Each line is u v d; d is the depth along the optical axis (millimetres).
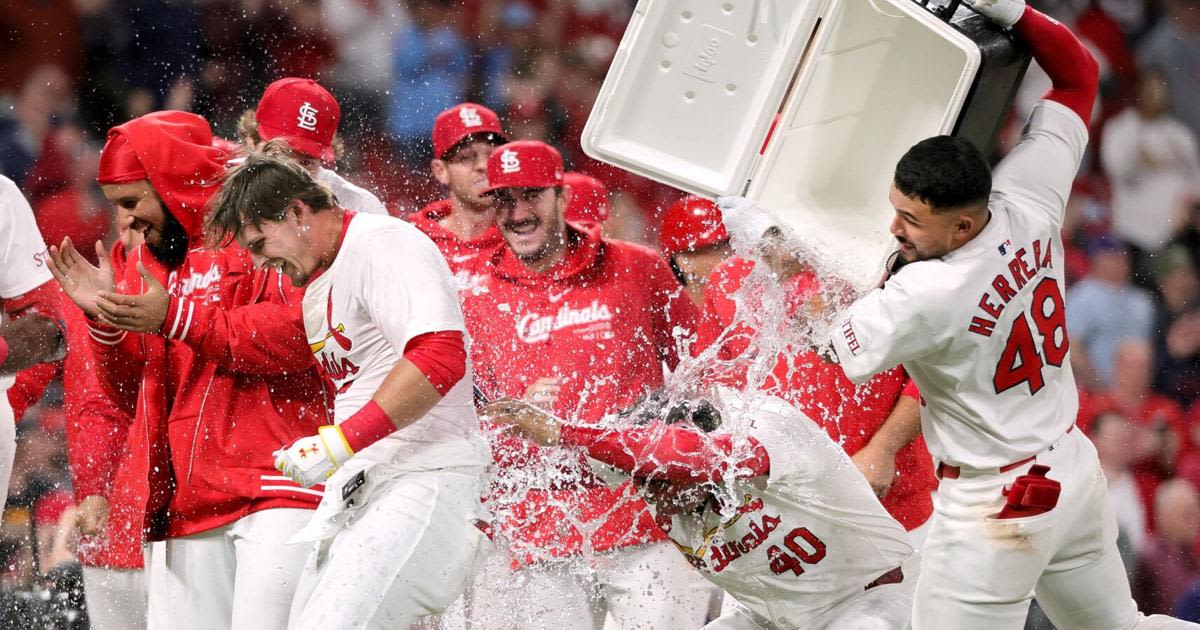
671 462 13977
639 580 18562
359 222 15102
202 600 16844
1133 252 35656
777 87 16328
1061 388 14570
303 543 16344
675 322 20297
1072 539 14773
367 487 14984
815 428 14930
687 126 16625
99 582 18297
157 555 17219
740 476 14117
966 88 14844
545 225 19781
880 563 15109
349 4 36031
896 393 17812
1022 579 14383
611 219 31359
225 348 16109
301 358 16422
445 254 20672
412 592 14555
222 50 35156
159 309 15930
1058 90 15336
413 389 14312
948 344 13984
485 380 19844
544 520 18328
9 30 33344
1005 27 15211
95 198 32656
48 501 22875
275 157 15070
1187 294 34375
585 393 19719
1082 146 15156
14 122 33094
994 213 14203
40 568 21594
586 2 37750
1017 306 14008
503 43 37094
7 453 18938
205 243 16562
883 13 15867
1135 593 26656
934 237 13922
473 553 15070
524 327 19938
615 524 18469
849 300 16609
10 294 18734
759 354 17688
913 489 18312
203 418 16703
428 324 14414
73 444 18828
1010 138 36812
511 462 17812
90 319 16844
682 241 20188
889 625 14789
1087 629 15492
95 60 34125
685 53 16297
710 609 18734
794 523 14547
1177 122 38156
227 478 16625
